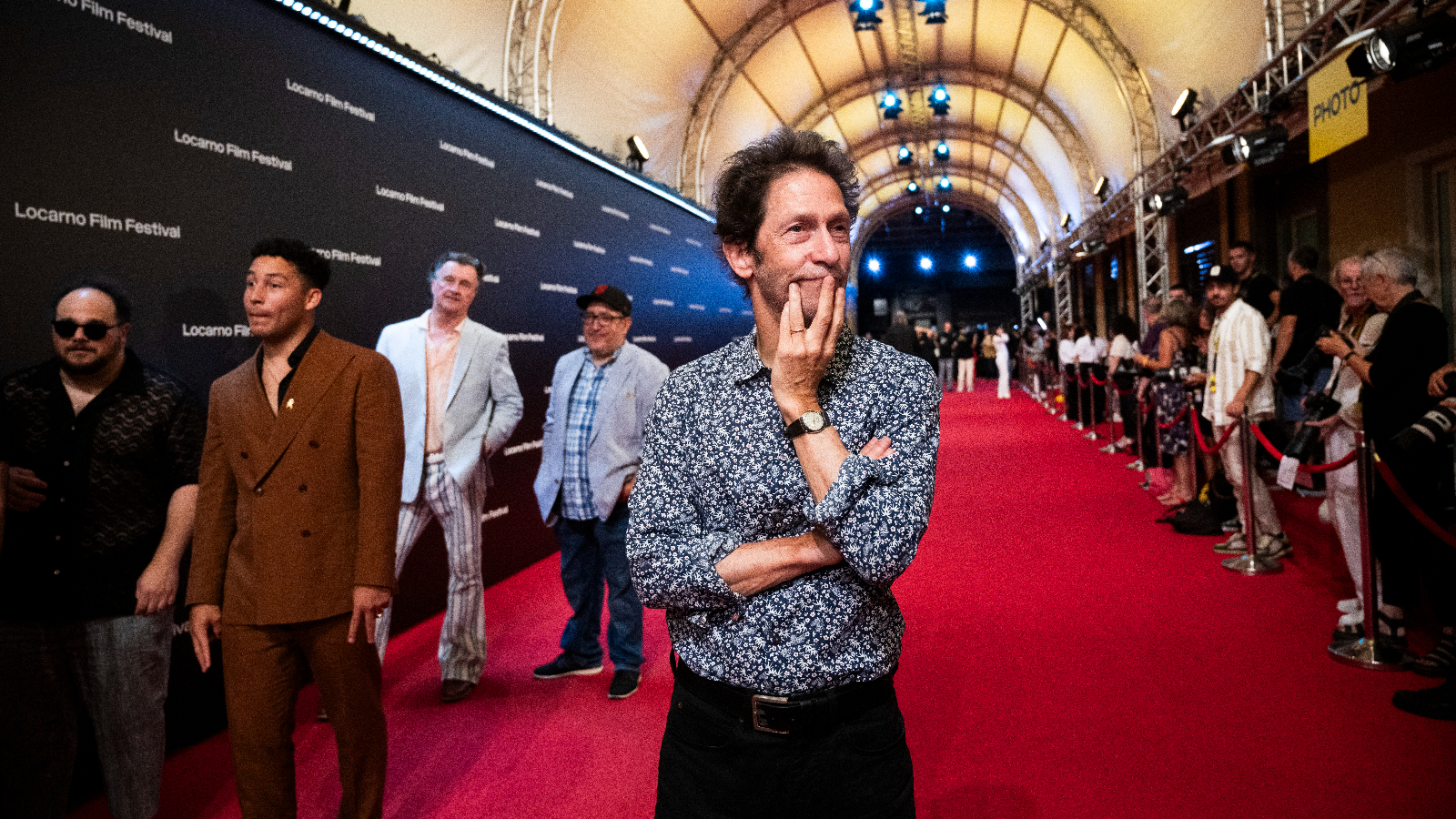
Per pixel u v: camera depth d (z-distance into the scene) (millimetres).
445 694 3500
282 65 3836
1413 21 4836
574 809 2596
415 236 4777
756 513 1185
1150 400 7980
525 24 6809
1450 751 2625
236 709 2074
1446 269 6566
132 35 3074
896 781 1210
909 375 1237
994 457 10164
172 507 2332
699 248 11008
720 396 1244
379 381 2213
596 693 3557
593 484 3562
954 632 4062
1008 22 12992
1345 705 3000
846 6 12523
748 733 1183
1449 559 3119
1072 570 5035
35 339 2678
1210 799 2445
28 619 2146
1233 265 6562
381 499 2152
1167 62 10469
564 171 6863
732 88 12641
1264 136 7445
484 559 5359
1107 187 15023
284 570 2062
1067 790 2543
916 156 22344
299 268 2189
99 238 2914
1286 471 3703
